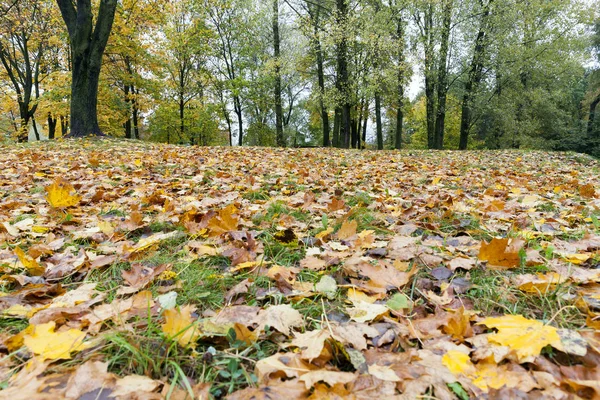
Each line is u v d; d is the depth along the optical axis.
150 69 19.61
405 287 1.52
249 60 24.55
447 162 7.27
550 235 2.17
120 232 2.30
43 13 17.02
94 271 1.73
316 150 10.35
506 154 9.66
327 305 1.37
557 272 1.55
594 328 1.11
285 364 0.97
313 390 0.88
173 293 1.34
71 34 10.69
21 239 2.19
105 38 10.73
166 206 2.72
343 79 15.73
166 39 20.75
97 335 1.11
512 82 19.84
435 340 1.08
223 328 1.13
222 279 1.58
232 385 0.91
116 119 19.97
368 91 15.54
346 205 3.15
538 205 3.15
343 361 1.03
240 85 21.70
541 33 17.41
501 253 1.60
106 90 17.38
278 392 0.85
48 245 2.02
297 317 1.20
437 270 1.63
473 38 18.05
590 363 0.95
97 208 2.97
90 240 2.23
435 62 18.89
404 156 8.83
